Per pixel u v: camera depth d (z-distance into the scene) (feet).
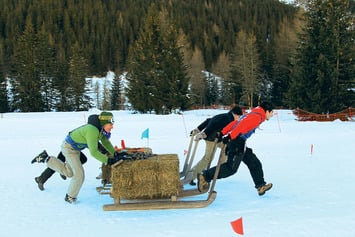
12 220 15.96
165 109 109.40
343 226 14.35
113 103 216.33
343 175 23.20
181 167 26.12
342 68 84.43
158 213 16.76
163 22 123.13
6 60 201.05
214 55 271.28
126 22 321.32
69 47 275.18
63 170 19.75
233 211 16.65
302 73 84.84
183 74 110.42
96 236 13.96
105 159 17.42
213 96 199.93
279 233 13.70
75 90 170.81
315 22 86.12
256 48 160.66
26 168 26.86
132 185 17.13
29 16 305.73
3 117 77.46
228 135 17.95
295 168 25.39
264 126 56.44
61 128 55.62
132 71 119.24
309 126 56.70
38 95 154.71
